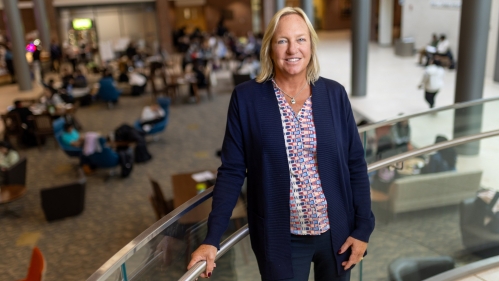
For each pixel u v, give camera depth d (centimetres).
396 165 368
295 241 221
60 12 2770
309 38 209
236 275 301
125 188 1033
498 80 1552
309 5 1658
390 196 379
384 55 2300
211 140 1309
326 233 220
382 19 2597
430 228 389
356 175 229
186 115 1573
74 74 1928
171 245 220
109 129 1478
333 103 216
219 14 3559
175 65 2578
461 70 915
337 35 3359
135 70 2119
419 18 2216
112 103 1795
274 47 206
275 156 210
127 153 1082
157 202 809
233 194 210
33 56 2345
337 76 1866
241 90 213
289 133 210
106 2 2792
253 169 214
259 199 215
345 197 222
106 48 2711
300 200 214
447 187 399
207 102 1734
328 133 212
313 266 255
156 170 1121
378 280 362
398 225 378
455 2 1897
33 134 1320
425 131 609
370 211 232
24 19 3081
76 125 1455
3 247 824
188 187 805
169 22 2895
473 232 401
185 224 229
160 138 1345
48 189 877
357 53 1452
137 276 198
